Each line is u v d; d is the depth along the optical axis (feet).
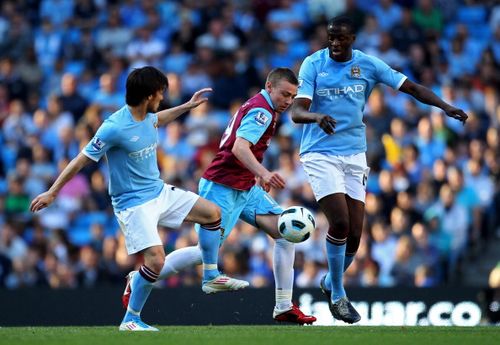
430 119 184.03
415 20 217.56
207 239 92.73
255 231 164.45
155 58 215.72
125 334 84.02
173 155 187.42
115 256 166.50
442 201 166.81
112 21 227.40
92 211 182.09
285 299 98.58
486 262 169.68
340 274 96.73
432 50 205.57
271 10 226.99
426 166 174.40
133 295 89.15
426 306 122.93
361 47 207.21
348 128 95.40
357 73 94.89
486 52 206.80
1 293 117.50
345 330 90.02
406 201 166.40
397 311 122.52
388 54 202.28
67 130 194.70
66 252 172.45
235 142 90.33
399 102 190.08
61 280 169.37
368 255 157.07
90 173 188.65
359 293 123.03
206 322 112.16
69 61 225.76
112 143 87.15
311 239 161.27
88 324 116.78
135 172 88.38
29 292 117.60
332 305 98.02
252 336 82.38
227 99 201.67
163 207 89.76
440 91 196.13
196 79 204.74
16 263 172.96
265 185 91.30
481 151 177.78
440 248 163.12
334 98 94.89
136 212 88.07
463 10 224.94
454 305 123.44
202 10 223.30
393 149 177.68
